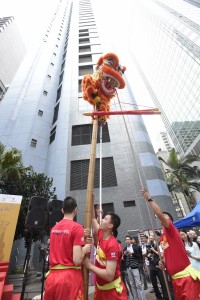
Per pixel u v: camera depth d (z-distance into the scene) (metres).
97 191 15.95
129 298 7.05
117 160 17.52
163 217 3.05
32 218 4.96
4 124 20.81
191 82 35.94
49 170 17.95
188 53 36.38
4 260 6.91
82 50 29.98
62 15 47.59
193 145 36.44
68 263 2.19
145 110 3.70
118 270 2.64
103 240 2.75
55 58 32.56
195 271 2.93
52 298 2.06
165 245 3.36
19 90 24.75
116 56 4.20
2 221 7.39
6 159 11.68
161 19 47.34
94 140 3.40
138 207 15.17
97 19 38.69
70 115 20.95
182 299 2.76
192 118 36.38
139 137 19.22
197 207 8.25
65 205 2.74
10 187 12.70
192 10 47.72
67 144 18.67
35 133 20.73
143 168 17.12
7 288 6.08
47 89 26.11
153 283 6.38
